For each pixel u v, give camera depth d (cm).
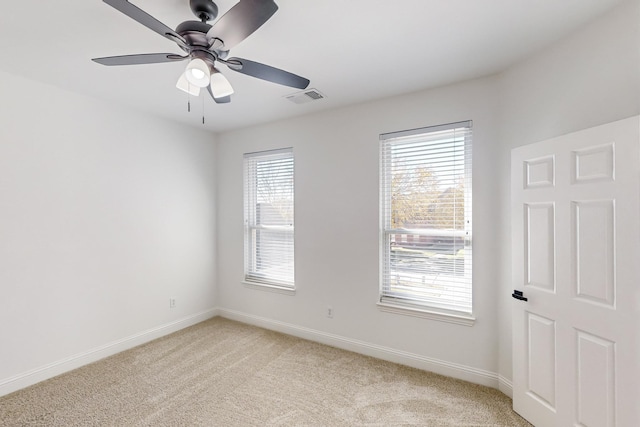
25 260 230
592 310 152
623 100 150
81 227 263
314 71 221
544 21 163
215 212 391
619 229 141
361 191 285
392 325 271
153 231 320
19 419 193
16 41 179
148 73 223
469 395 219
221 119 334
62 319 250
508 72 216
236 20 123
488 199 230
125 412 200
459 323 241
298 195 324
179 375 247
